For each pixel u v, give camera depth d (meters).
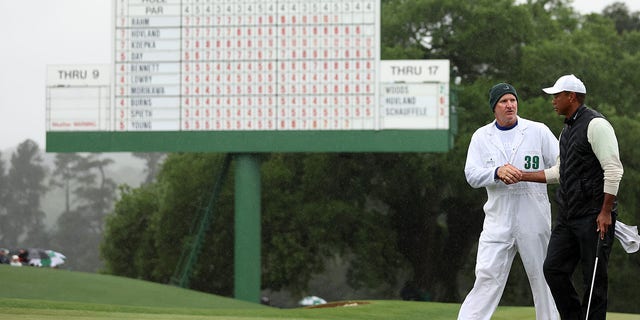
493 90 11.50
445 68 37.81
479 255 11.47
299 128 38.16
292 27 38.19
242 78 38.34
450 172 59.53
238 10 38.28
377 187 64.31
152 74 38.62
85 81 38.91
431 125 37.91
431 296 66.69
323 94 38.09
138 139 38.69
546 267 10.80
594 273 10.34
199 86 38.44
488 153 11.48
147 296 31.27
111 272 78.00
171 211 66.69
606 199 10.14
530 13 65.88
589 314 10.41
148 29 38.59
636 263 64.12
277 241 61.56
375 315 26.36
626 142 60.94
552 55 61.75
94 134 38.88
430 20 63.59
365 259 62.59
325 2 38.00
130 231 77.06
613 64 67.88
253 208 39.00
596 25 71.75
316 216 60.44
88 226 150.12
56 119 39.00
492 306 11.40
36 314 15.21
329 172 62.41
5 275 31.17
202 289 67.81
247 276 39.28
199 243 45.69
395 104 38.00
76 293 29.86
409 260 65.81
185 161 67.00
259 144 38.28
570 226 10.55
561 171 10.59
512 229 11.32
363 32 37.94
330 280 98.00
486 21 61.94
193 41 38.44
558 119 58.06
